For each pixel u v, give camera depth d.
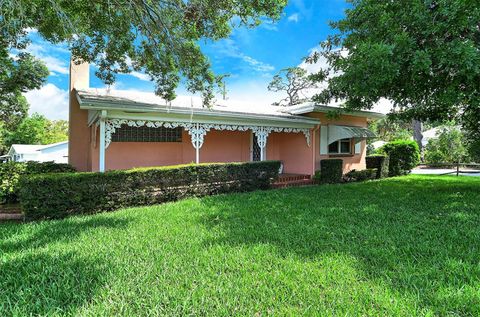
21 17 6.29
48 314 2.73
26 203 6.45
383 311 2.75
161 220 6.29
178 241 4.86
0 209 7.51
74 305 2.90
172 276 3.54
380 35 7.64
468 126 10.88
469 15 6.46
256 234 5.23
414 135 26.84
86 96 8.85
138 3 7.52
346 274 3.56
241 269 3.74
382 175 15.27
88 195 7.23
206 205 7.86
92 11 8.05
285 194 9.61
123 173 7.80
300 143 14.39
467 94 7.38
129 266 3.83
